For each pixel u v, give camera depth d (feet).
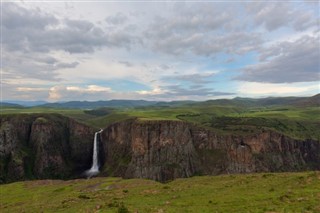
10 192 272.72
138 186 218.59
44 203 186.80
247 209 114.73
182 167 622.54
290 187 146.00
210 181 200.75
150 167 617.62
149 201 149.18
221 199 137.18
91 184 263.08
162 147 639.76
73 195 200.44
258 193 141.38
